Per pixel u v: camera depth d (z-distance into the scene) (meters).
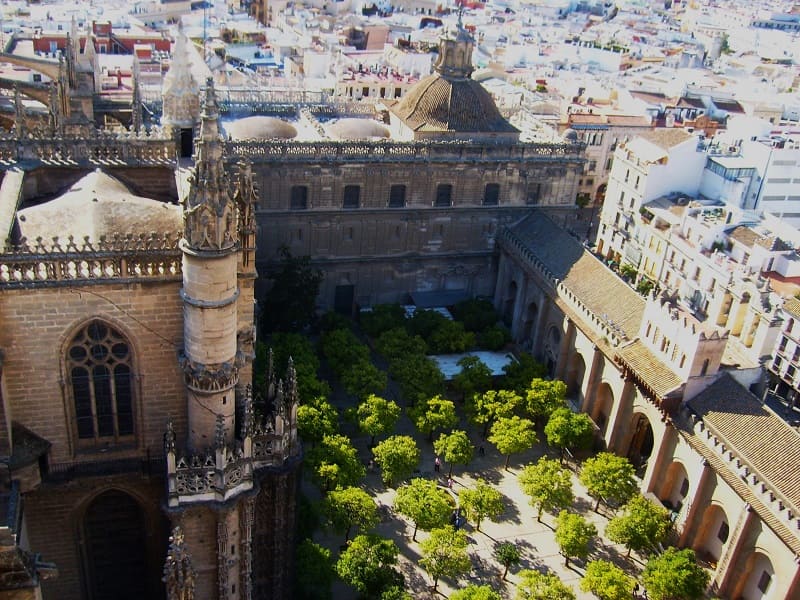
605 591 70.88
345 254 121.88
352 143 114.81
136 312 43.88
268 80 177.88
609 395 99.75
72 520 48.31
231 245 41.72
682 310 88.12
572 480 93.94
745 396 82.31
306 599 64.06
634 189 155.75
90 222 46.78
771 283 125.00
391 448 84.00
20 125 62.94
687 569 74.12
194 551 47.44
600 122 184.00
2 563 33.91
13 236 45.69
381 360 115.56
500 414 95.50
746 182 155.75
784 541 69.12
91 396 45.72
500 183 125.06
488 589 67.81
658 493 89.12
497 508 80.44
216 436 44.44
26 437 44.75
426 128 120.81
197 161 40.44
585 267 109.62
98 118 108.12
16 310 41.81
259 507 50.88
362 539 70.88
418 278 128.00
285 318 111.94
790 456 74.25
